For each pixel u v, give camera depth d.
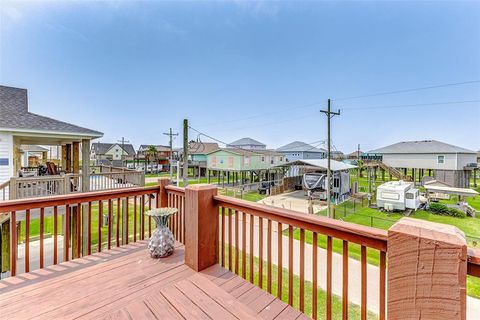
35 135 7.27
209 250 2.52
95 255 2.86
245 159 23.98
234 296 2.04
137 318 1.61
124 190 3.20
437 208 13.25
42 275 2.36
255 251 6.63
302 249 1.83
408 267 1.06
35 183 6.41
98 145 47.59
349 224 1.55
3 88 9.16
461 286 0.94
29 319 1.69
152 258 2.77
